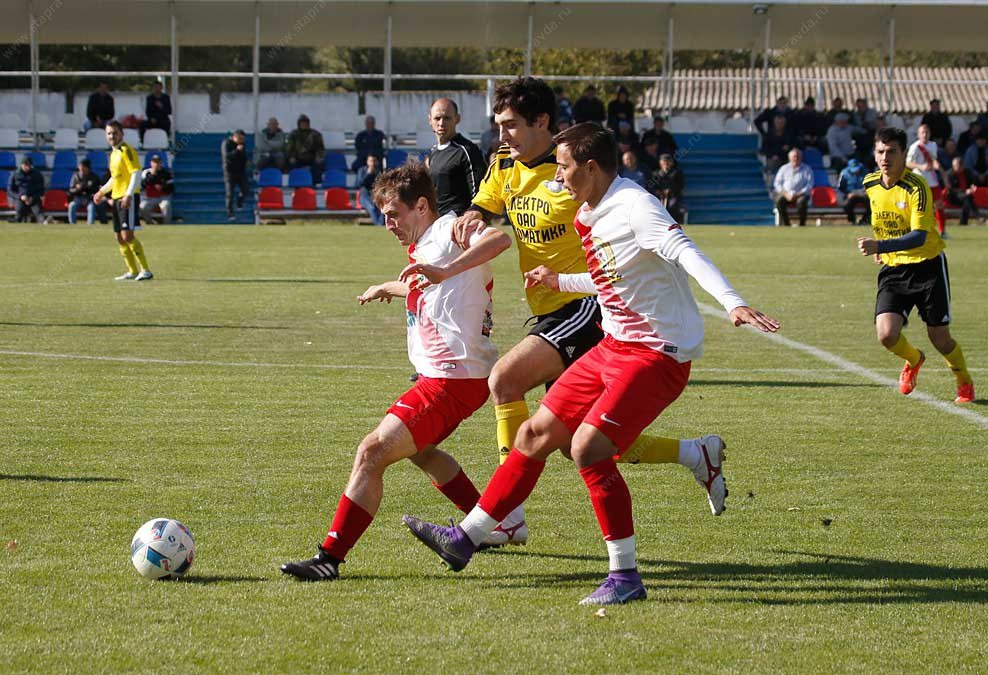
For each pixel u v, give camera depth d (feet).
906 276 46.09
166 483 33.09
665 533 29.12
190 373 51.78
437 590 24.77
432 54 281.54
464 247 26.12
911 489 33.35
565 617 23.11
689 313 24.56
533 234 29.53
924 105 259.80
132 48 258.16
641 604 23.93
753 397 47.34
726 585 25.18
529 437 25.02
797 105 262.06
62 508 30.42
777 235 142.92
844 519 30.37
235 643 21.48
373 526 29.43
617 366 24.27
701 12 171.01
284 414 42.96
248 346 60.03
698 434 40.47
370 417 42.57
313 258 112.16
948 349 46.03
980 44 189.37
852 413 44.16
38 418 41.73
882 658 21.03
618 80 178.40
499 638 21.86
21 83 244.01
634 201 23.82
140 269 99.96
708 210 169.78
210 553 26.99
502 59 255.70
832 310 77.15
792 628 22.54
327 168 173.68
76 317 70.95
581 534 29.04
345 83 281.13
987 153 164.35
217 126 181.57
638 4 167.63
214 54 269.64
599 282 24.76
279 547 27.50
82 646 21.24
